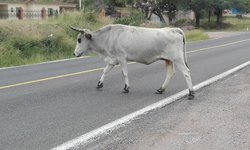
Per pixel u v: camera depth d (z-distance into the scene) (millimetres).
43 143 6602
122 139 6805
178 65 10062
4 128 7441
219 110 8758
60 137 6914
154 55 10227
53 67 17047
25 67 17406
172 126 7551
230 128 7379
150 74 14156
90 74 14352
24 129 7371
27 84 12273
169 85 11906
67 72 15055
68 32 26969
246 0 87875
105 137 6918
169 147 6383
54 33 24797
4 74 14938
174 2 69062
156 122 7840
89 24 30609
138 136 6961
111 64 10945
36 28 25078
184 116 8273
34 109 8898
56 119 8047
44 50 22922
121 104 9391
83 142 6656
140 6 68500
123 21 35312
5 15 57219
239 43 31266
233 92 10758
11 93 10766
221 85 11852
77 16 31047
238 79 12898
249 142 6578
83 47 10906
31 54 22031
